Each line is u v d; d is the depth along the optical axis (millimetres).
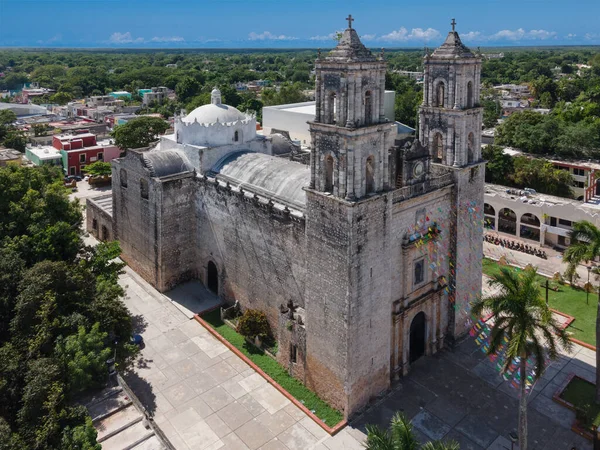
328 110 37312
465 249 48594
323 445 37094
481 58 46562
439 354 47844
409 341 44875
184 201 56375
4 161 104188
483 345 48281
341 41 36281
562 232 70125
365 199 36875
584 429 38312
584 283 61188
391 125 37781
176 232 56688
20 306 40531
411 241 42656
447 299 48375
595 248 41438
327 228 38312
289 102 157625
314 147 38438
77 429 31734
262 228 47344
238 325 49094
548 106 171125
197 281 59188
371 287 39094
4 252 47281
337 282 38250
